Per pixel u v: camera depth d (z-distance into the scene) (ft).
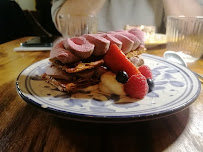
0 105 0.70
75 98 0.66
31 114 0.64
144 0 2.68
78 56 0.77
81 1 2.35
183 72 0.85
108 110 0.56
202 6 2.27
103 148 0.48
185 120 0.60
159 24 2.72
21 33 2.87
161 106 0.58
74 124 0.58
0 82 0.91
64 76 0.76
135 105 0.60
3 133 0.54
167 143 0.50
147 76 0.79
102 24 2.63
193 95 0.63
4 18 2.65
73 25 1.59
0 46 1.67
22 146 0.49
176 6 2.41
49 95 0.66
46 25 2.96
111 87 0.70
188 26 1.22
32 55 1.39
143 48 0.99
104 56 0.79
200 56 1.26
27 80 0.76
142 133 0.54
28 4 2.91
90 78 0.79
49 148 0.49
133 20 2.70
